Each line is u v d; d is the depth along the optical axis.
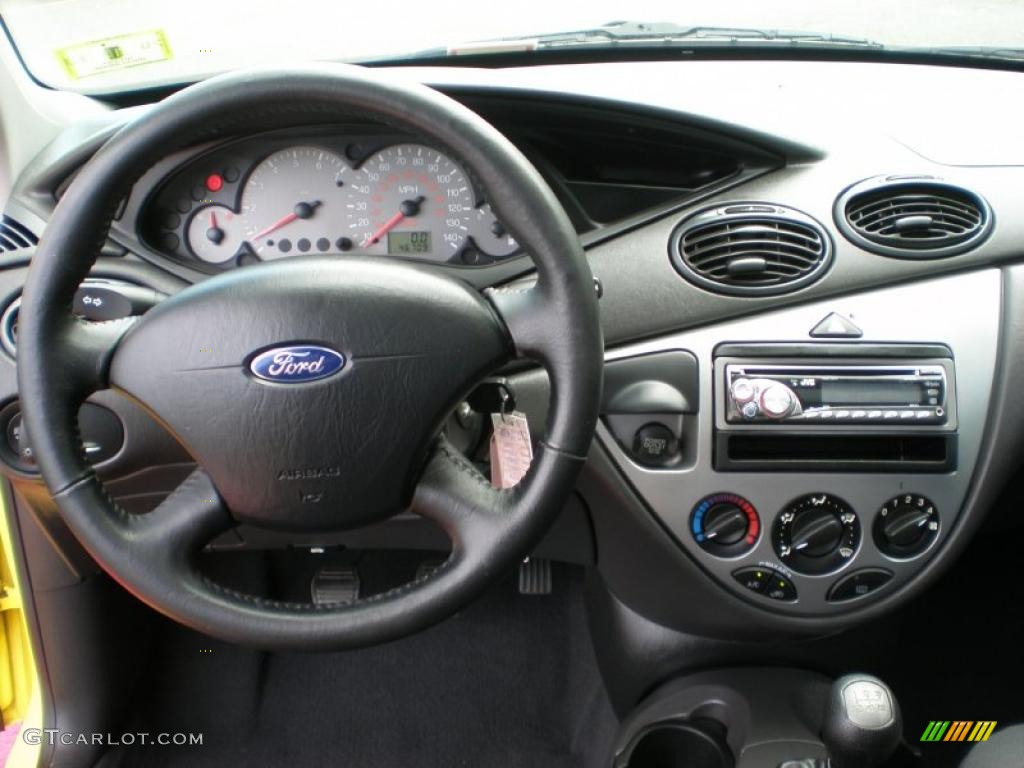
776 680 1.43
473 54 1.46
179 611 0.87
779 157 1.27
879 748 1.10
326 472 0.87
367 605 0.88
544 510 0.87
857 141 1.28
